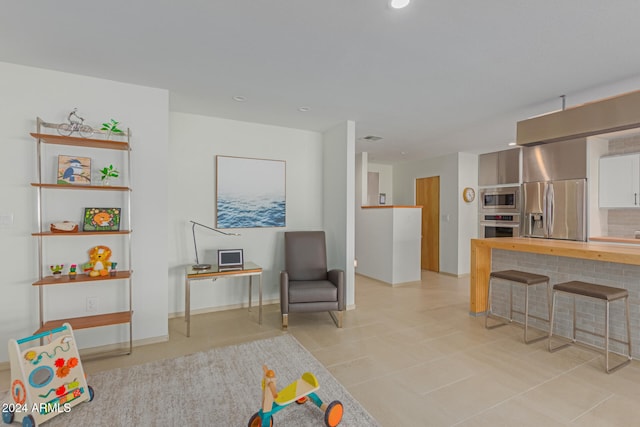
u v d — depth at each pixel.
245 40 2.12
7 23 1.91
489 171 5.55
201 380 2.28
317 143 4.48
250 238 4.05
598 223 4.07
